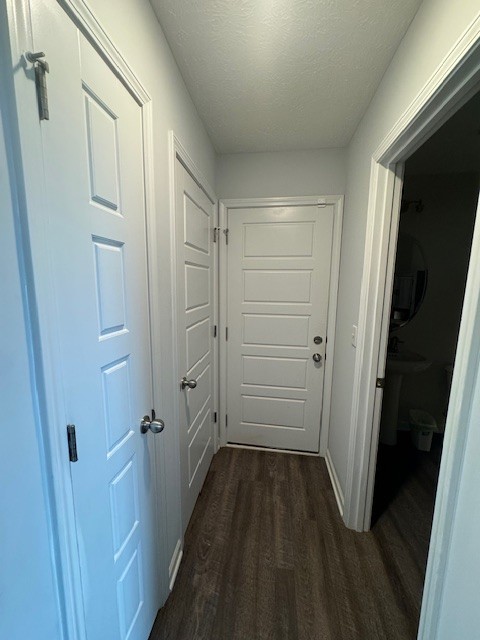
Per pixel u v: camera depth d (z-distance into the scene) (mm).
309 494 1838
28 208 471
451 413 672
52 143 531
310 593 1228
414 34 979
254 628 1097
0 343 439
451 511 677
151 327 1000
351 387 1618
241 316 2254
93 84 654
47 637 550
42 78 494
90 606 680
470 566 610
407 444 2465
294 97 1432
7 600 460
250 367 2305
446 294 2459
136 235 892
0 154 431
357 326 1536
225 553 1410
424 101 882
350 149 1851
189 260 1480
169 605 1171
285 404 2297
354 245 1682
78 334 621
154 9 964
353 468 1537
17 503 473
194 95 1413
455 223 2393
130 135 836
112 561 780
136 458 919
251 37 1078
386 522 1618
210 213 1952
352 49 1129
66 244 578
